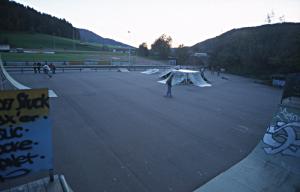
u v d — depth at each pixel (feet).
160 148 26.58
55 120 34.71
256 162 23.40
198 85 79.51
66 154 23.89
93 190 18.03
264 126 36.81
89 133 30.19
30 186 16.89
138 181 19.60
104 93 56.59
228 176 20.79
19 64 107.76
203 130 33.55
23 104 15.64
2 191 16.47
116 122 35.24
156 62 191.01
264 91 76.33
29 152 16.46
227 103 53.26
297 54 100.78
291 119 24.95
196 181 19.98
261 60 122.52
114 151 25.20
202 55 177.78
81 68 110.73
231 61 140.97
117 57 214.48
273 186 19.40
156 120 37.29
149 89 65.67
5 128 15.43
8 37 302.66
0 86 46.09
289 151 23.11
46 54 190.19
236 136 31.65
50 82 69.15
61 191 16.38
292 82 26.81
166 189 18.66
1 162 15.74
